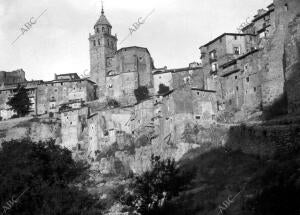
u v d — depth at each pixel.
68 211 67.31
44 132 150.00
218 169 86.31
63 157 85.50
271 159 78.69
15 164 76.75
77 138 143.25
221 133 100.94
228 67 119.25
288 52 94.81
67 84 168.00
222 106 117.50
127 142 129.38
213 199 72.00
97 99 163.75
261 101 107.12
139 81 164.25
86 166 128.00
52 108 166.50
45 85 169.50
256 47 121.69
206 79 130.62
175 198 76.12
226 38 128.50
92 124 140.25
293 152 75.94
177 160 106.31
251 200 64.25
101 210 80.94
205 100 116.56
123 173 120.25
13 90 171.62
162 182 71.00
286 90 93.94
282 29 104.31
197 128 110.19
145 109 130.75
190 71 144.38
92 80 173.50
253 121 101.38
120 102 160.88
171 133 113.56
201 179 84.56
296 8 100.88
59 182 75.81
